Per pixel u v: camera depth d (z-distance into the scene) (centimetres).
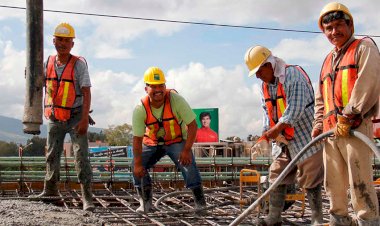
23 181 898
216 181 1016
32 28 634
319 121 460
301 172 543
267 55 538
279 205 562
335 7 413
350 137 405
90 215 632
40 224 548
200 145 1727
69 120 677
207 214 666
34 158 907
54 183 717
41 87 641
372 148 374
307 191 547
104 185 963
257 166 1083
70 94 671
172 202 843
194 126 630
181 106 624
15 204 640
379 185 655
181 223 614
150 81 602
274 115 554
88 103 661
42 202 695
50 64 675
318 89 462
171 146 655
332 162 426
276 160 561
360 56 401
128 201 818
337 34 414
